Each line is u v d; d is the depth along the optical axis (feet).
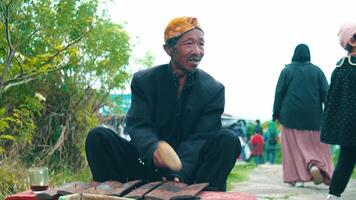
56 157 26.37
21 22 21.04
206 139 11.73
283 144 28.27
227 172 11.27
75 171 26.63
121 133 30.22
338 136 18.93
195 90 12.05
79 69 26.96
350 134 18.83
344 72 19.44
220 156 11.24
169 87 12.10
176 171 10.96
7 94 23.62
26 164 24.02
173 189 9.58
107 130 11.76
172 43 11.77
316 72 28.07
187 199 8.98
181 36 11.66
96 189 9.55
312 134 27.63
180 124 12.08
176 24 11.71
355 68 19.42
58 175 23.82
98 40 26.78
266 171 42.09
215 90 12.12
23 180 20.02
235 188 27.86
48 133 26.30
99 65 27.61
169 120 12.09
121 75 28.76
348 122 18.97
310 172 27.09
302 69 28.07
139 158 12.09
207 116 12.01
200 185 9.85
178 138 12.15
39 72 20.30
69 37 23.22
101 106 29.50
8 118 20.75
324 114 19.63
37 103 22.65
